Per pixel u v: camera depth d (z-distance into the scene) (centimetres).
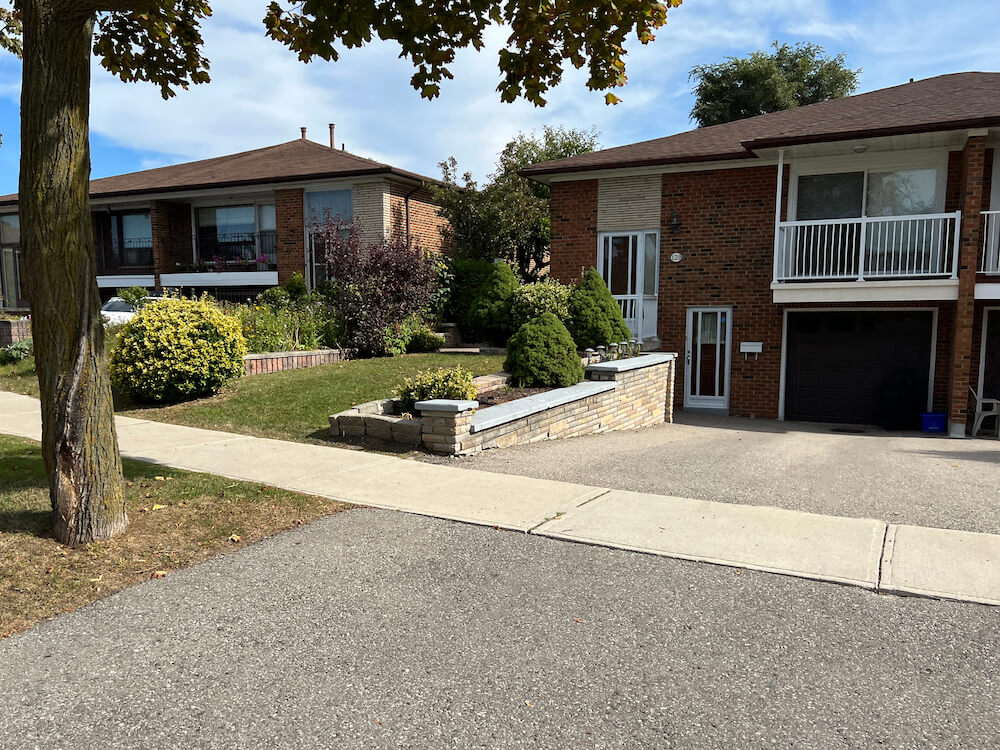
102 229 2430
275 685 309
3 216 2642
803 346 1536
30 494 564
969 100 1371
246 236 2206
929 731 279
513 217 2080
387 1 504
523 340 1079
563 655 337
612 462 793
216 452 756
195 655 334
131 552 458
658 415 1366
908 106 1421
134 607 383
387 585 417
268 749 265
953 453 975
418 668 324
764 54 3484
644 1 512
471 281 1859
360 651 339
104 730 275
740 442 1052
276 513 547
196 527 509
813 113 1667
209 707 291
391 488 627
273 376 1209
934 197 1395
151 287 2194
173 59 642
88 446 464
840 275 1361
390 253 1602
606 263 1684
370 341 1512
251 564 446
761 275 1536
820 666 329
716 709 294
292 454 754
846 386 1506
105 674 316
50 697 296
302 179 1938
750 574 437
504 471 716
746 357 1564
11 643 342
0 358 1430
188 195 2117
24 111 429
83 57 439
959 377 1282
